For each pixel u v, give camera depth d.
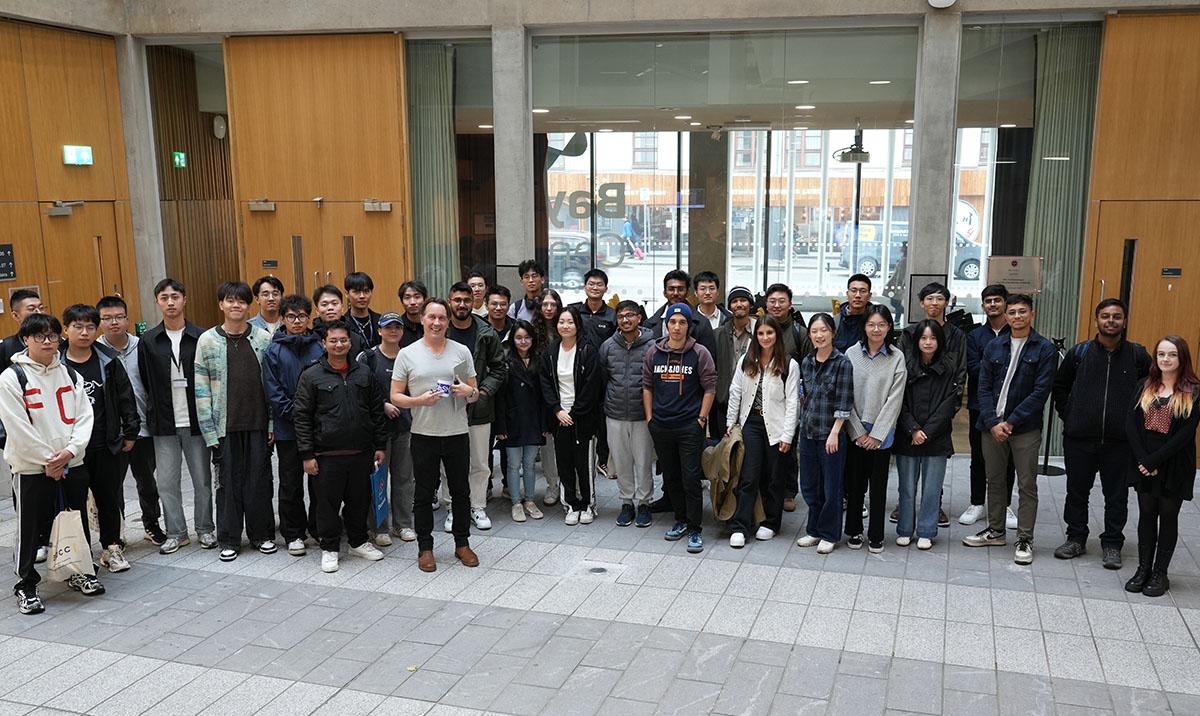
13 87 8.71
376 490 6.71
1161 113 8.29
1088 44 8.55
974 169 8.80
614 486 8.33
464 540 6.41
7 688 4.73
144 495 6.73
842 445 6.50
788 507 7.56
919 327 6.40
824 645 5.14
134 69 9.85
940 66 8.56
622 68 9.38
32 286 8.93
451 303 6.87
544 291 7.43
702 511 7.31
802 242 9.29
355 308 7.21
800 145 9.16
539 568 6.33
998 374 6.45
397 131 9.59
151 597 5.86
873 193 9.06
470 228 9.79
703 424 6.62
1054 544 6.70
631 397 6.93
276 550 6.71
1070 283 8.85
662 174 9.45
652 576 6.16
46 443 5.62
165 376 6.47
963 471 8.56
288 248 9.98
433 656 5.05
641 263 9.62
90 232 9.59
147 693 4.68
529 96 9.51
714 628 5.37
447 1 9.23
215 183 10.35
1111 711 4.45
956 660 4.96
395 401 6.10
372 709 4.51
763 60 9.11
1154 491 5.71
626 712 4.47
